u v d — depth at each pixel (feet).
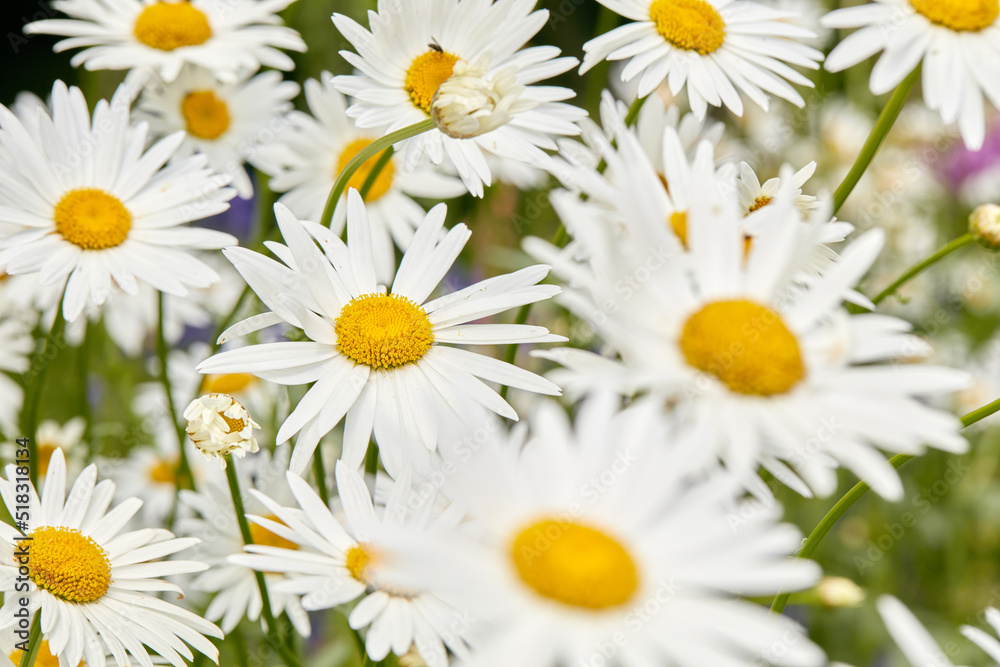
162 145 2.42
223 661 2.47
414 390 2.22
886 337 2.01
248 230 3.12
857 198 3.49
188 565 2.19
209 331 3.18
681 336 1.98
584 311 1.96
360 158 2.26
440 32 2.43
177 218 2.39
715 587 1.91
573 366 1.98
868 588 2.98
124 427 2.78
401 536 1.90
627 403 2.12
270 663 2.44
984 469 3.11
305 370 2.21
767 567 1.91
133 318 2.84
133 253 2.37
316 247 2.22
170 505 2.73
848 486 2.98
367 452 2.29
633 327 1.97
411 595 2.09
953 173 3.66
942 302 3.40
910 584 3.13
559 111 2.42
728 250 2.02
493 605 1.90
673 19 2.42
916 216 3.55
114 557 2.17
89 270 2.35
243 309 2.70
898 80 2.24
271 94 2.72
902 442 1.96
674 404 2.02
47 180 2.37
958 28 2.26
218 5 2.64
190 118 2.67
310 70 2.97
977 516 3.14
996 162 3.60
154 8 2.62
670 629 1.90
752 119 3.53
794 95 2.43
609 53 2.43
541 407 1.96
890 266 3.36
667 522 1.93
